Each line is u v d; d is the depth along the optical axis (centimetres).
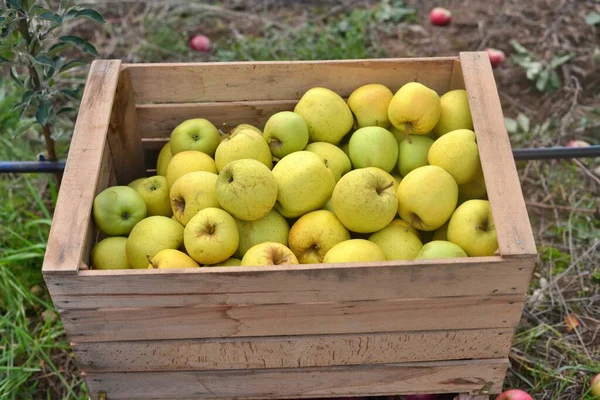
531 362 228
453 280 149
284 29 370
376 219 168
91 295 148
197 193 175
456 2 389
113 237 178
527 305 246
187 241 166
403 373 171
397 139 200
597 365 226
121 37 363
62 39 213
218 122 214
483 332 161
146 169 225
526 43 361
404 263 145
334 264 146
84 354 162
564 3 382
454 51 358
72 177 164
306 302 152
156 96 206
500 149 167
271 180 170
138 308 151
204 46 353
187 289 148
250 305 152
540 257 265
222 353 163
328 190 179
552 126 321
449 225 171
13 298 245
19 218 271
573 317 243
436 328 160
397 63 203
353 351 165
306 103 196
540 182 297
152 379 170
